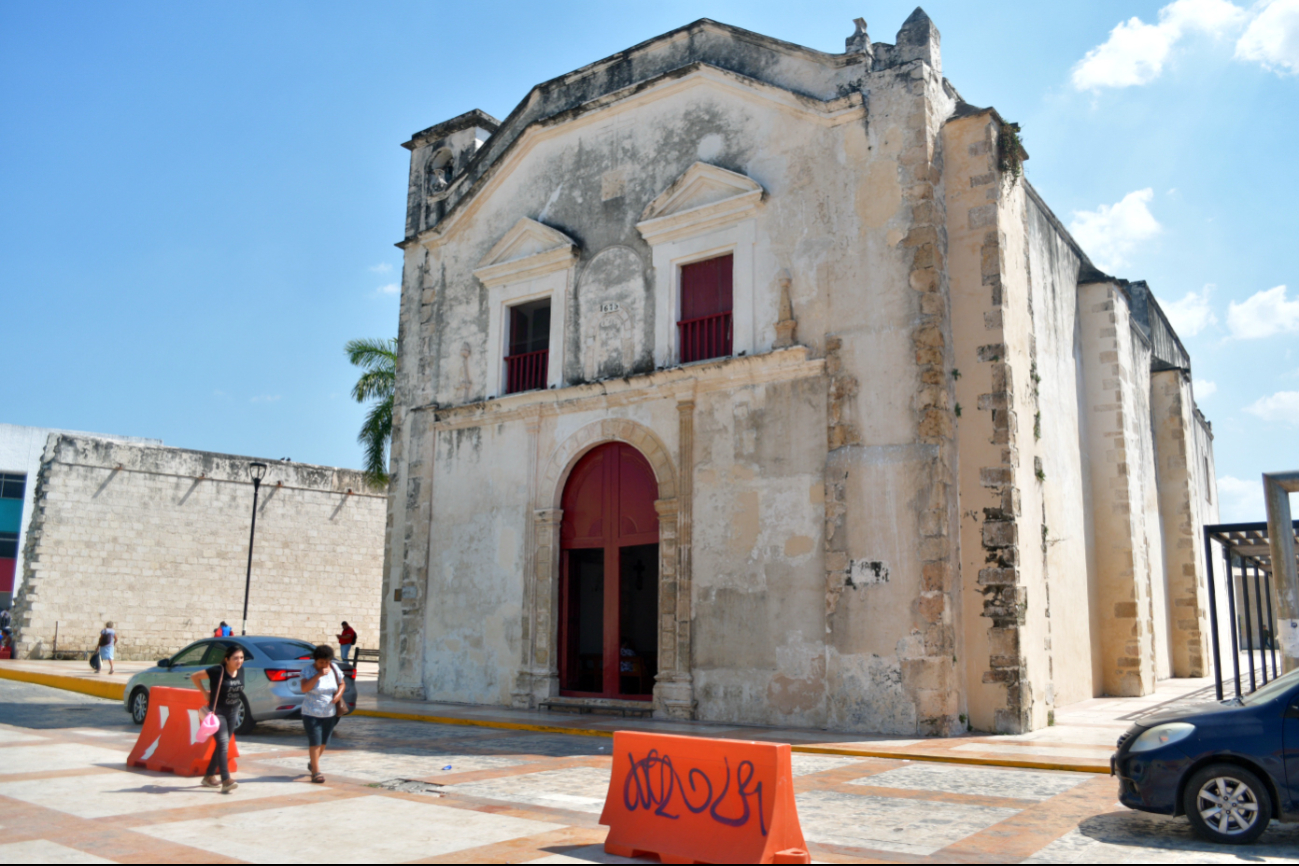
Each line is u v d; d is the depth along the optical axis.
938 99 14.50
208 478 31.34
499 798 8.10
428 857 5.95
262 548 32.16
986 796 8.35
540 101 19.14
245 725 13.02
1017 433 13.66
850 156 14.55
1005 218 14.31
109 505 29.27
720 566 14.70
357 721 15.14
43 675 22.19
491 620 17.31
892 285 13.80
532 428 17.44
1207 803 6.63
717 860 5.75
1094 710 15.47
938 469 12.98
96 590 28.73
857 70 14.76
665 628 15.10
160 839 6.42
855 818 7.37
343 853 6.03
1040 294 17.06
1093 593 18.66
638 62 17.62
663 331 16.11
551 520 16.83
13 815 7.24
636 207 16.98
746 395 14.91
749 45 16.14
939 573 12.70
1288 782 6.45
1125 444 19.38
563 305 17.56
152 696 9.95
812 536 13.91
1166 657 22.52
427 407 19.20
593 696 16.05
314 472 33.75
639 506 16.17
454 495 18.42
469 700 17.28
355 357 28.27
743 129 15.84
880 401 13.61
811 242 14.72
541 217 18.38
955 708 12.58
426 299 19.92
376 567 35.12
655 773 6.28
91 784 8.68
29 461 38.44
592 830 6.82
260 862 5.77
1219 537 12.63
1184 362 32.09
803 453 14.22
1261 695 6.97
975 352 13.67
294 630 32.53
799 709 13.55
